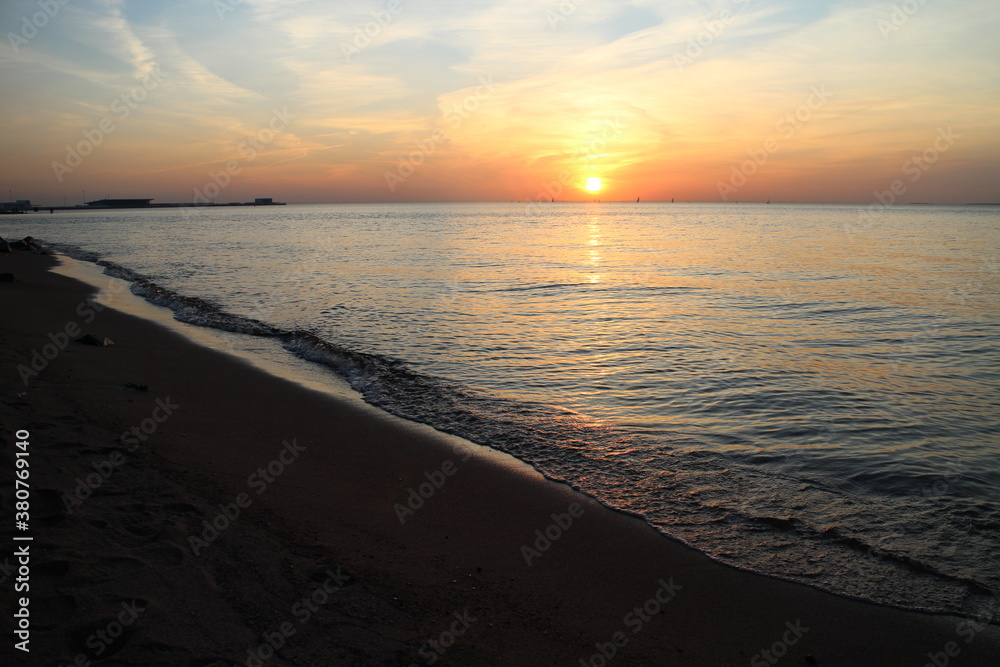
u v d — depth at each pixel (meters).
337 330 15.55
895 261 34.16
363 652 3.78
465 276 27.81
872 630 4.30
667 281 26.16
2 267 28.25
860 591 4.79
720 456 7.68
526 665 3.80
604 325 16.55
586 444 8.03
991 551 5.43
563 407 9.64
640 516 6.02
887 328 16.22
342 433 8.21
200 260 35.03
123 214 176.62
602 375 11.57
